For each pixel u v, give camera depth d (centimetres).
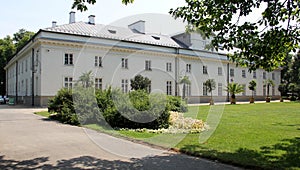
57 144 739
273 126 1092
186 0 675
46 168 520
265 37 618
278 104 2903
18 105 2911
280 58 688
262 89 4688
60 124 1186
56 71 2567
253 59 632
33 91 2795
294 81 5125
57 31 2561
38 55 2627
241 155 602
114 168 522
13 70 4191
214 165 542
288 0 604
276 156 595
